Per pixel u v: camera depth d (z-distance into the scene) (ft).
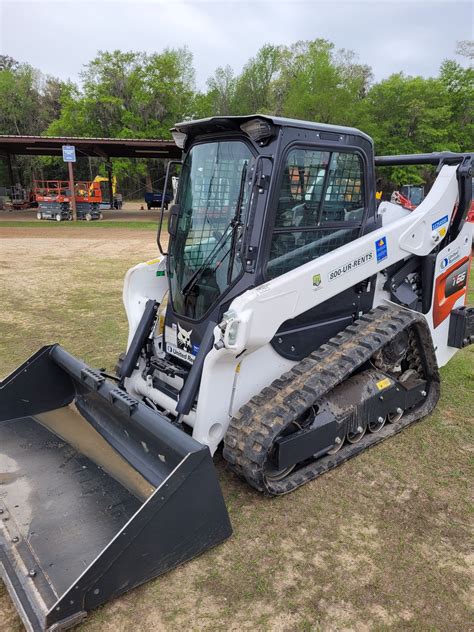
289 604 8.07
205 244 11.21
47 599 7.34
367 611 7.98
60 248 50.65
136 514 7.75
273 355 11.18
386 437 12.87
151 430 9.29
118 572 7.68
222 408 10.46
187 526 8.45
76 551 8.26
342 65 140.77
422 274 14.08
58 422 12.32
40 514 9.07
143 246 52.80
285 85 166.20
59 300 28.37
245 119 9.83
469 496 10.93
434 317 14.80
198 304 11.29
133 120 140.05
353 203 11.94
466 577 8.71
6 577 7.63
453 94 116.57
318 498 10.72
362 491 11.01
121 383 12.42
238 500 10.59
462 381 17.06
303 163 10.53
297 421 10.81
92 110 140.87
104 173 146.61
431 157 14.57
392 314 12.53
